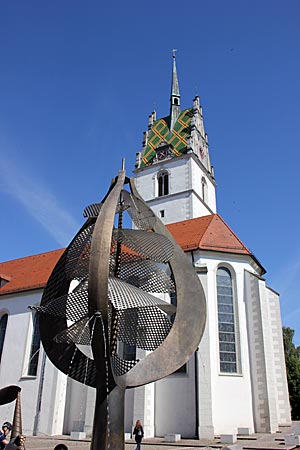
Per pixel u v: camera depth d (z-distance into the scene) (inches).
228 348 984.9
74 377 425.7
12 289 1251.2
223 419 900.6
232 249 1088.8
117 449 353.4
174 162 1913.1
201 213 1831.9
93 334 335.9
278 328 1106.7
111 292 379.6
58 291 465.4
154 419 920.9
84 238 453.7
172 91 2225.6
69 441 868.0
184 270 472.4
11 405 1069.8
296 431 912.9
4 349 1177.4
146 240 473.4
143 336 446.0
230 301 1040.8
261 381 948.6
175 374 944.3
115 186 427.8
